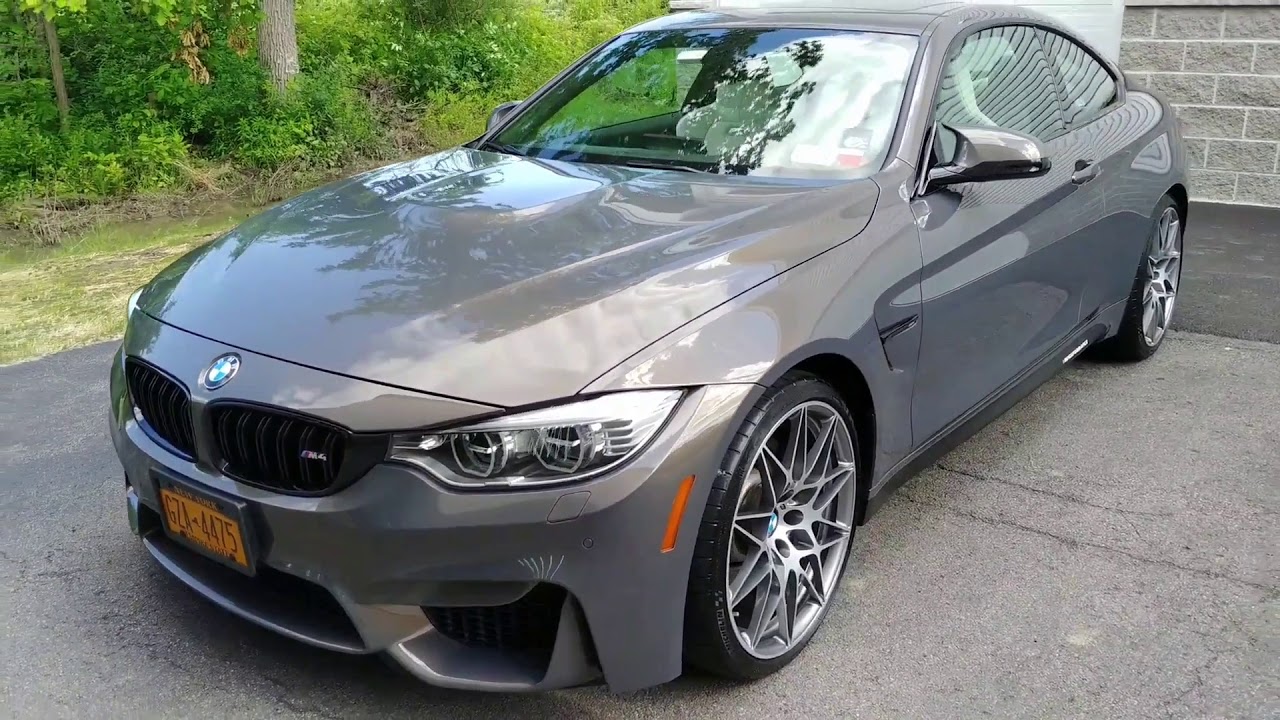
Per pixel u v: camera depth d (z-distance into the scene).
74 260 7.48
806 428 2.55
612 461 2.10
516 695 2.50
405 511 2.07
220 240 2.95
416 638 2.19
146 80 12.46
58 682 2.52
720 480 2.27
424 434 2.08
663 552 2.18
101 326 5.55
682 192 2.90
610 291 2.30
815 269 2.60
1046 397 4.44
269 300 2.43
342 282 2.43
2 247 9.70
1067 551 3.20
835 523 2.76
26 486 3.61
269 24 12.89
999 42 3.78
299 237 2.74
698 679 2.57
